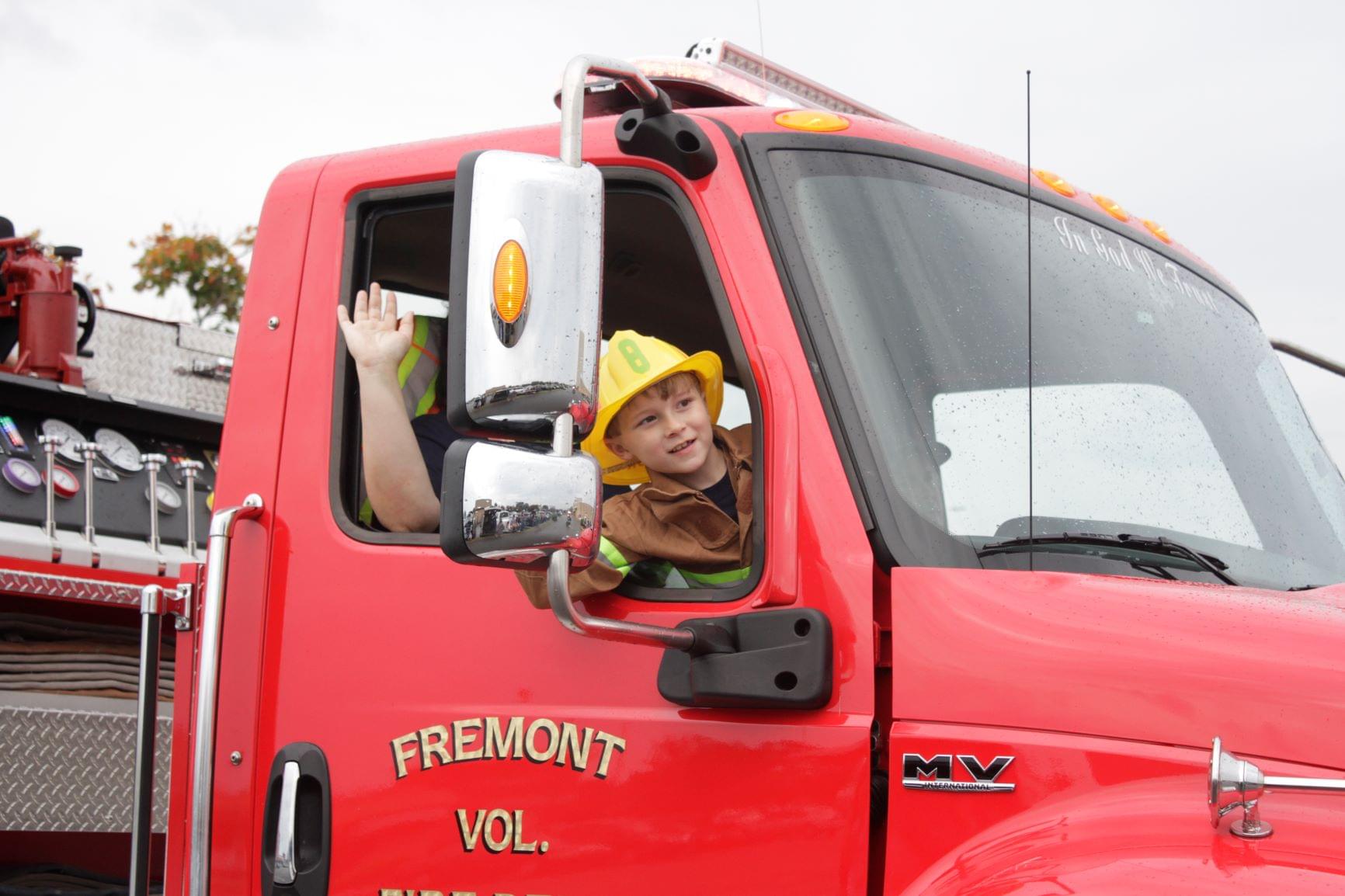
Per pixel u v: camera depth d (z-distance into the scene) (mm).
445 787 2600
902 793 2238
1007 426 2516
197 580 3049
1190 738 2137
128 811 3900
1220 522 2674
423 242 3082
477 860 2551
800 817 2295
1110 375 2717
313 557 2822
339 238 3006
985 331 2607
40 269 4512
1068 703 2201
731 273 2580
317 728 2736
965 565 2352
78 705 3857
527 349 2113
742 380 2537
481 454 2111
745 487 2639
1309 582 2707
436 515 2846
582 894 2455
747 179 2631
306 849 2715
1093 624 2252
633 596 2539
